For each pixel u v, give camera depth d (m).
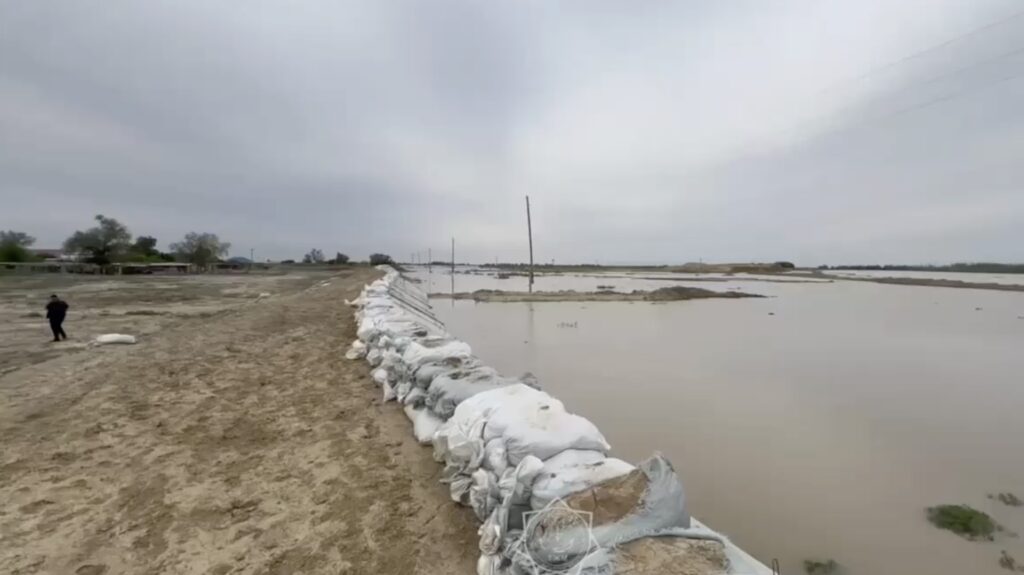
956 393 9.76
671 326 19.48
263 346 10.86
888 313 25.02
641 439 7.07
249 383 7.82
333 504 4.06
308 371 8.63
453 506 4.03
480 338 15.83
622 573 2.34
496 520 3.11
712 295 35.06
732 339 16.39
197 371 8.55
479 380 5.46
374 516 3.87
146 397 7.02
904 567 4.11
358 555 3.37
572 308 26.19
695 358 13.02
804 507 5.17
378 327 9.73
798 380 10.72
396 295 19.59
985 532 4.65
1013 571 4.07
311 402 6.84
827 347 14.98
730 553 2.59
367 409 6.54
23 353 10.07
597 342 15.46
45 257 67.06
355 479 4.51
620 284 52.25
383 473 4.64
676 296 33.22
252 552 3.40
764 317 22.88
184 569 3.21
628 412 8.28
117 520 3.80
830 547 4.44
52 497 4.14
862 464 6.14
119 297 23.98
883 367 12.20
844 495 5.36
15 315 16.34
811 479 5.82
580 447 3.57
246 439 5.48
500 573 2.86
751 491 5.50
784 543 4.52
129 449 5.17
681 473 5.93
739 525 4.81
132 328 13.67
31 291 26.92
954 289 46.16
